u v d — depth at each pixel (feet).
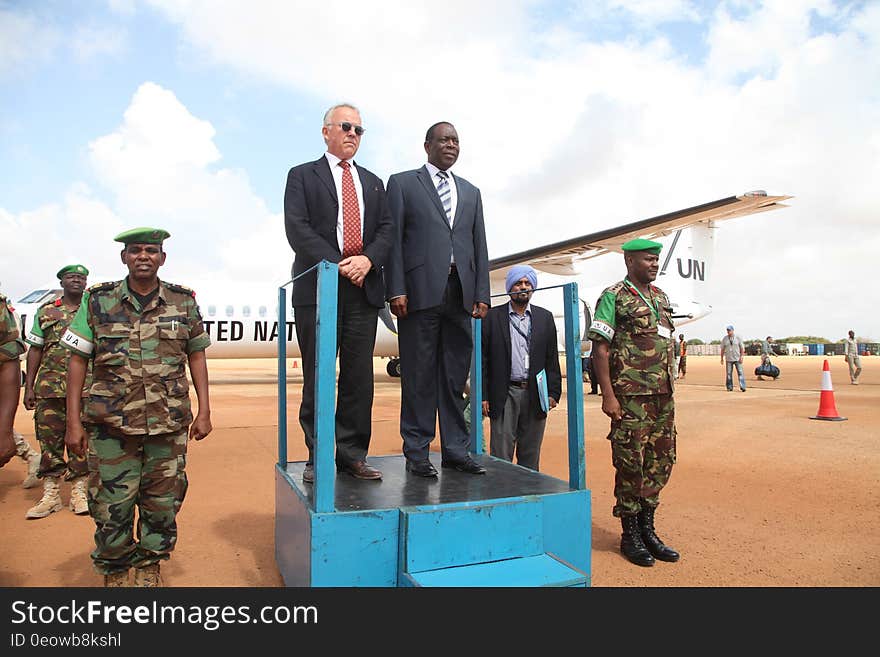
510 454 13.34
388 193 10.01
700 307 73.10
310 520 7.03
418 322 9.92
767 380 65.67
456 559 7.41
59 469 13.80
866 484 16.43
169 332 7.86
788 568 10.34
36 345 13.64
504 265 49.57
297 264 10.05
